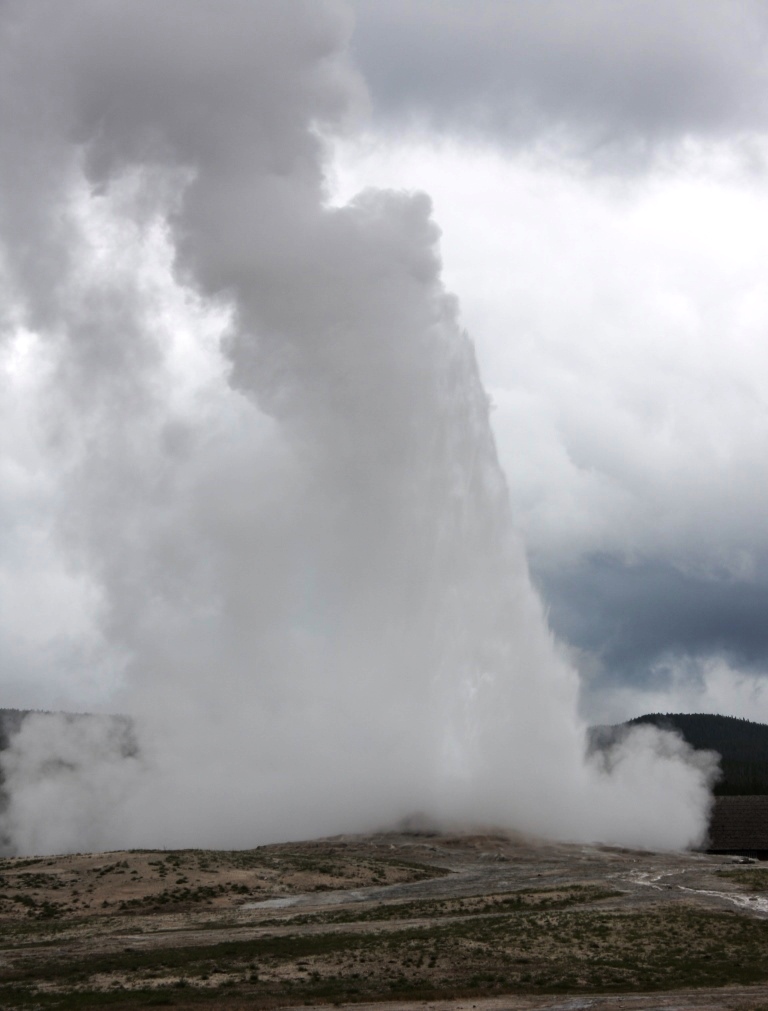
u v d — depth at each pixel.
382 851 95.31
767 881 76.69
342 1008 46.75
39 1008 48.00
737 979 50.91
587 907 67.06
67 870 82.69
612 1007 46.22
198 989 50.72
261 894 76.88
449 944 57.78
